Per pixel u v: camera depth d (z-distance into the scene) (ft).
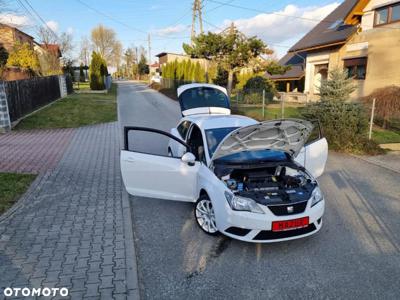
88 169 23.70
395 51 53.72
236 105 63.26
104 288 10.55
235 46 65.31
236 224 12.41
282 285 10.87
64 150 29.58
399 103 39.24
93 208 16.93
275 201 12.49
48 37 125.18
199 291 10.59
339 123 30.91
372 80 58.18
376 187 20.43
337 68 36.52
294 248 13.21
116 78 312.50
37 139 34.53
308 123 14.47
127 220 15.58
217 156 14.52
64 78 85.71
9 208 16.74
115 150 29.73
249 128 13.16
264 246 13.37
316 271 11.63
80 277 11.10
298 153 16.89
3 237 13.80
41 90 59.82
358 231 14.65
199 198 14.84
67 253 12.60
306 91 79.15
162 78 128.26
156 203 17.88
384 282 10.98
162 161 15.43
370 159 27.30
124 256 12.44
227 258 12.49
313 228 13.08
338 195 19.12
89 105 65.57
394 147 31.19
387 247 13.26
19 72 81.10
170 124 45.44
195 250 13.08
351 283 10.95
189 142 19.16
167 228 14.99
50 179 21.33
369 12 59.31
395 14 54.34
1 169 23.25
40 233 14.20
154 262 12.24
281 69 66.08
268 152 16.39
